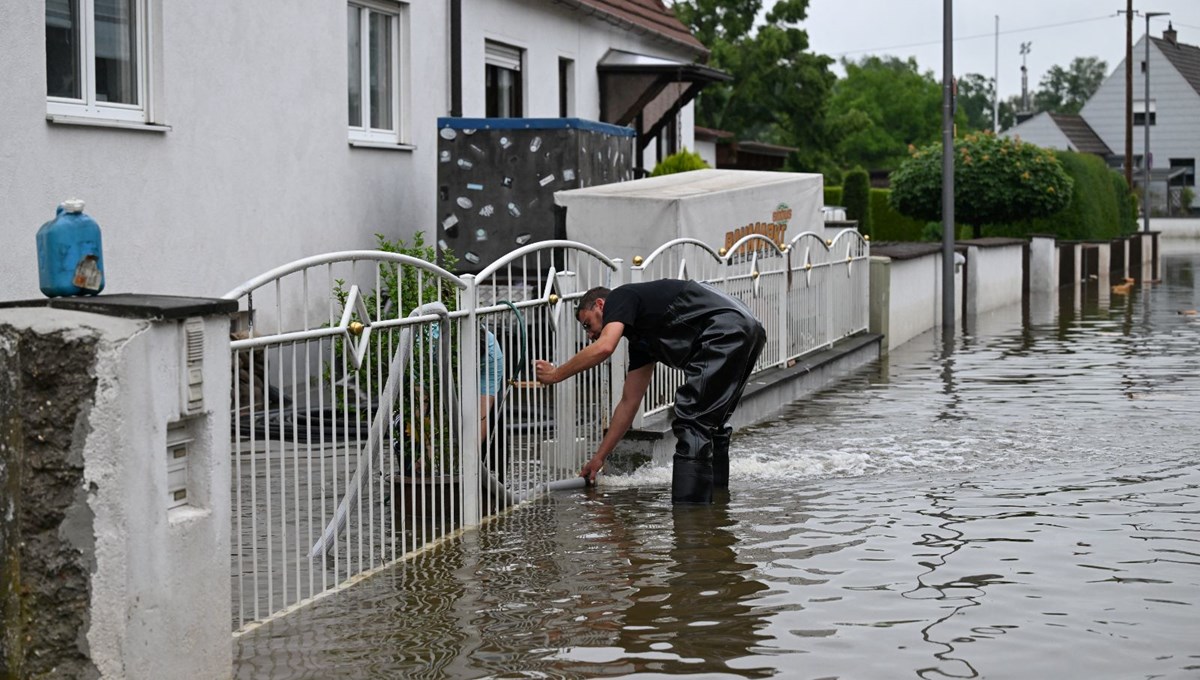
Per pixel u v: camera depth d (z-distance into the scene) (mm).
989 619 5391
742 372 7836
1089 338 18281
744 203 12906
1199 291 28516
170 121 10328
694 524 7195
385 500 7176
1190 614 5457
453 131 12867
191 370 4332
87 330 4000
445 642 5117
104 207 9648
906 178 32094
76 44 9578
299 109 12070
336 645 5062
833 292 14781
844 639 5137
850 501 7789
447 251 11141
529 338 7922
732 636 5191
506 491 7609
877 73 103312
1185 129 83375
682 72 20141
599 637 5180
